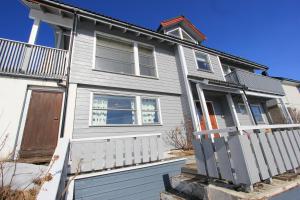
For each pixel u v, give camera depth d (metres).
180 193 3.74
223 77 11.20
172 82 9.33
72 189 3.47
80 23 7.79
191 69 9.96
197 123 8.12
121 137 4.67
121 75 7.80
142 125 7.43
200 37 13.79
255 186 2.72
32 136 5.49
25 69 5.80
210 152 3.25
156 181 4.60
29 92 5.91
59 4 6.81
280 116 13.51
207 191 2.98
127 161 4.59
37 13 6.96
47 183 1.99
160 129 7.88
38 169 3.43
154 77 8.77
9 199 2.70
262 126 3.12
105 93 7.12
